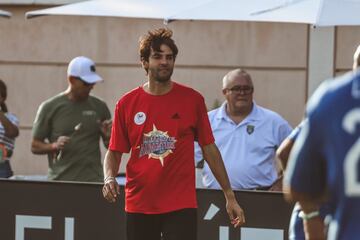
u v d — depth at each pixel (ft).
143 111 53.11
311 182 29.12
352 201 27.48
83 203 62.18
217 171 54.08
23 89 112.27
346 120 27.66
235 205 54.13
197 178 74.49
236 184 63.57
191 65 109.09
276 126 64.13
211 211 60.13
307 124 28.55
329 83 28.76
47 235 62.90
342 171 27.50
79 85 72.13
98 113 73.15
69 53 111.14
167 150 52.80
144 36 52.85
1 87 78.02
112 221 61.77
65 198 62.49
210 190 60.03
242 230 59.72
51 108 72.59
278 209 59.11
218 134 64.28
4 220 63.57
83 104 72.84
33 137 72.90
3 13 85.20
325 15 64.95
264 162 63.62
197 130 53.83
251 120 64.08
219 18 67.31
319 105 28.14
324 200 29.86
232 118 64.44
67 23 110.93
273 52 107.34
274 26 107.04
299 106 107.24
